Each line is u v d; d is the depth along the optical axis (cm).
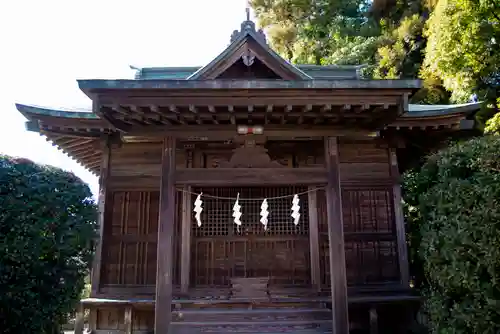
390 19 2244
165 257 642
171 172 674
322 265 860
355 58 2095
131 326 812
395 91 602
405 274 844
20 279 520
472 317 490
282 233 882
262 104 605
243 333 685
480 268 486
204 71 741
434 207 604
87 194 615
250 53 742
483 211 484
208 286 851
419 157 974
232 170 672
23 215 524
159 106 605
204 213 886
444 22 1196
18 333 521
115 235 864
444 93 1609
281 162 907
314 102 607
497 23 1126
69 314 609
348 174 895
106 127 831
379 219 882
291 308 766
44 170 580
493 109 1270
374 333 802
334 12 2633
